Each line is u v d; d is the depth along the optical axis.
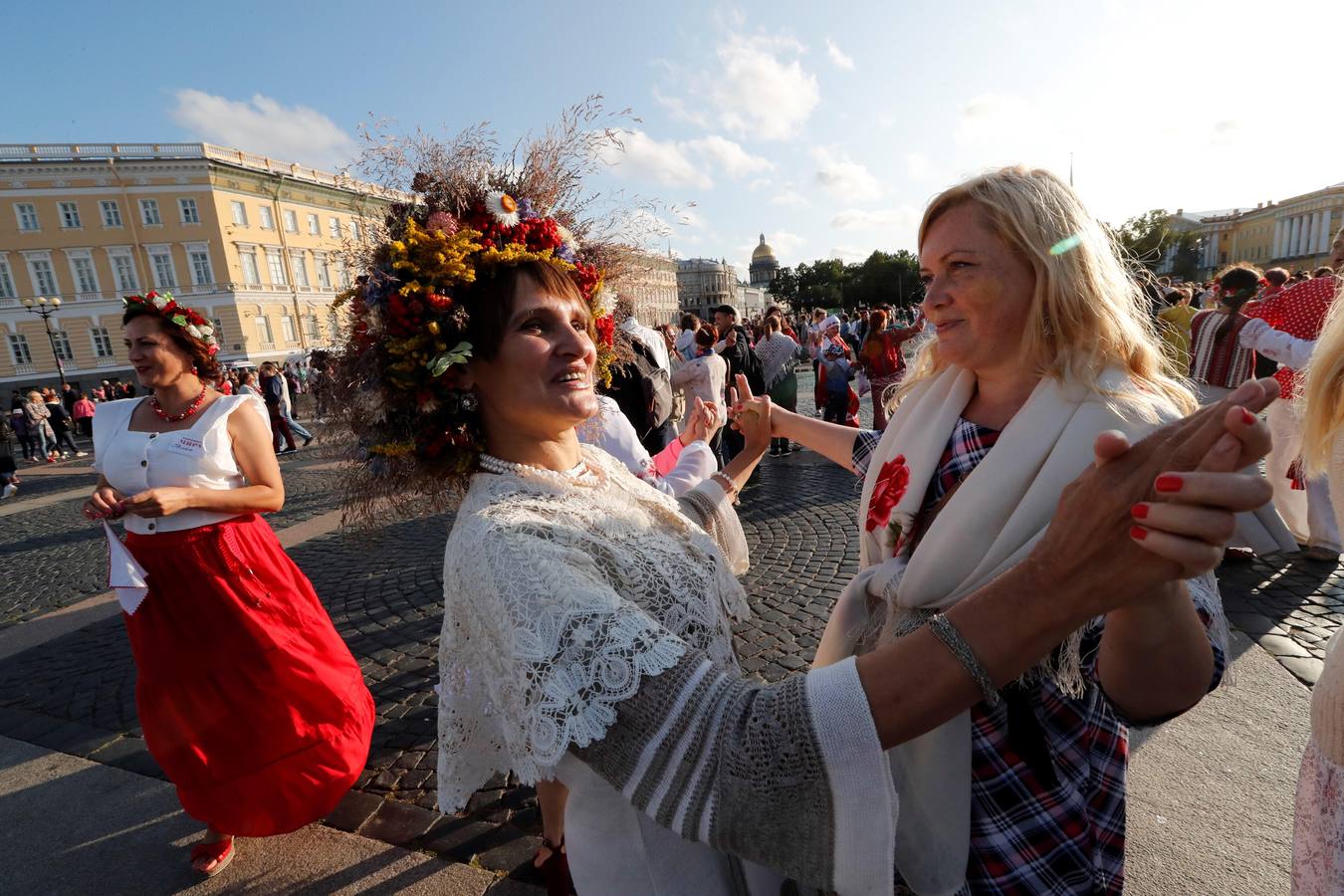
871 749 0.58
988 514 0.94
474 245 0.99
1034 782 0.99
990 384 1.09
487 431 1.07
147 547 1.98
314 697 2.04
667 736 0.66
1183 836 1.95
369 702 2.26
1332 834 0.99
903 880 1.07
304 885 1.98
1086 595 0.56
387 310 1.01
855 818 0.59
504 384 1.01
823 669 0.65
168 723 1.98
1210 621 0.91
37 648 3.86
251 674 1.98
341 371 1.08
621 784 0.69
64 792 2.48
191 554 1.98
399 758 2.58
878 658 0.62
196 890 2.00
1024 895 0.98
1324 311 3.67
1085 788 1.01
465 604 0.86
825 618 3.53
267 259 40.81
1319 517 3.66
